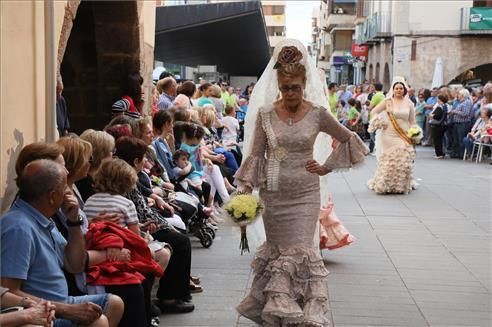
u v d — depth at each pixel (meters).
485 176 13.88
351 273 6.36
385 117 11.22
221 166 9.25
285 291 4.19
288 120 4.41
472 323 5.07
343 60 51.62
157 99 10.84
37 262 3.40
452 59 30.11
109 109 9.55
